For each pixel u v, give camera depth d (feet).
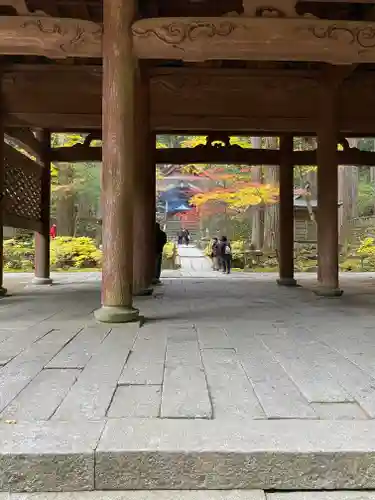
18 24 17.17
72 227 77.15
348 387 8.96
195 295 25.57
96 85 26.37
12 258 63.05
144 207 24.47
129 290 16.25
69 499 6.21
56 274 44.37
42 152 32.99
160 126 28.89
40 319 16.81
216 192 64.69
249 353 11.65
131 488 6.40
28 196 30.32
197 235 127.24
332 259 25.21
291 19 17.44
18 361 10.82
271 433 6.90
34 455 6.37
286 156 33.65
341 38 17.66
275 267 64.59
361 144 95.81
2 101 25.38
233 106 27.02
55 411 7.71
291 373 9.90
